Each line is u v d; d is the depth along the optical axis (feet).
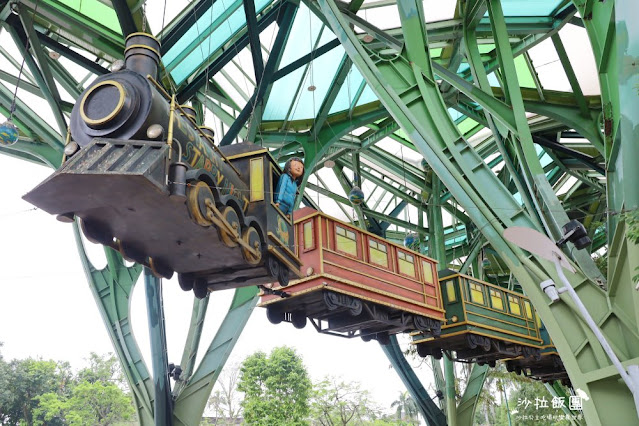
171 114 28.81
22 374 233.76
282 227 40.91
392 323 63.82
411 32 57.52
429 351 84.23
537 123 116.57
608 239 46.37
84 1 75.05
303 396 208.85
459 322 76.59
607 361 43.11
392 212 146.82
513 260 48.93
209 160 33.53
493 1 66.74
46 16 75.41
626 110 39.09
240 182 38.47
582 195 147.74
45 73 75.56
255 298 93.40
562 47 91.09
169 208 28.55
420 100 54.60
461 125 121.80
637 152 38.70
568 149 117.60
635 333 42.60
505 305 87.92
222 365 92.17
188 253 34.30
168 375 90.68
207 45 82.79
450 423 124.77
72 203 28.14
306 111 100.58
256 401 205.57
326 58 90.84
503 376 157.69
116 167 26.12
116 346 102.01
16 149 93.35
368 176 134.51
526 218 50.26
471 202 50.65
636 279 37.47
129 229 30.91
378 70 54.90
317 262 54.54
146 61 31.71
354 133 118.42
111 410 246.27
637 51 37.76
